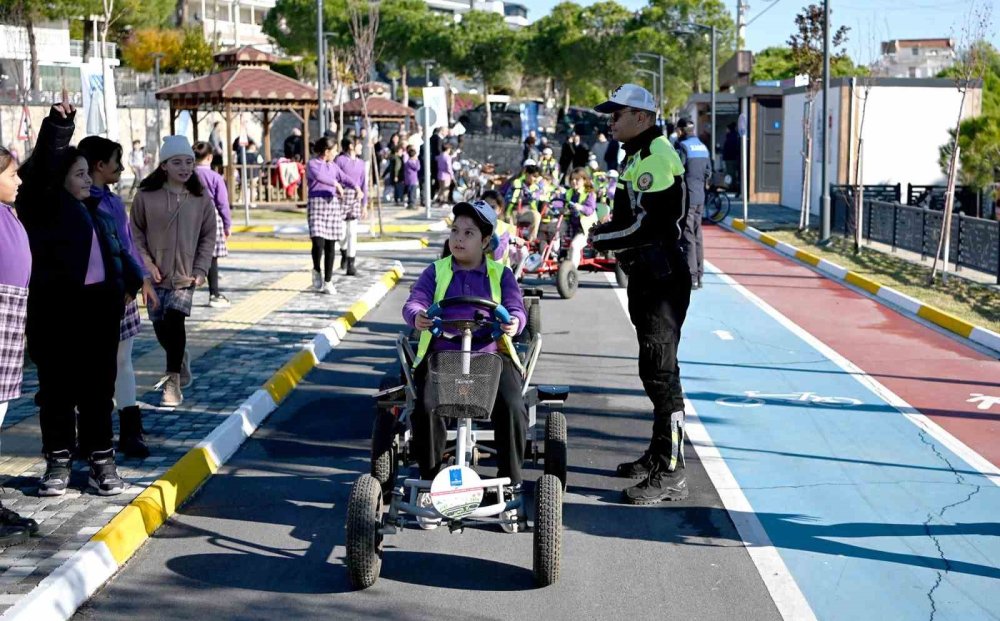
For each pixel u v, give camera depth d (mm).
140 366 10750
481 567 6188
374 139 34719
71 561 5766
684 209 7238
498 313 6254
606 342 12688
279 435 8844
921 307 14820
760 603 5672
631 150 7309
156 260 8781
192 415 8852
